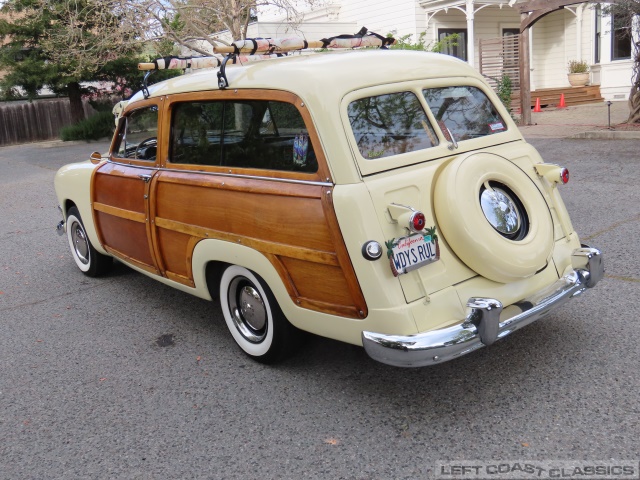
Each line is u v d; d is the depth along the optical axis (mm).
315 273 3562
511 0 18938
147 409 3865
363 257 3252
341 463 3180
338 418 3586
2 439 3658
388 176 3471
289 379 4090
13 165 17953
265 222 3754
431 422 3463
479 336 3311
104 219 5664
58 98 28641
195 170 4332
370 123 3582
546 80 21891
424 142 3801
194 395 3988
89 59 14477
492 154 3830
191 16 12664
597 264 3988
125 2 11188
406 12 19312
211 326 5094
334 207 3342
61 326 5320
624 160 9898
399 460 3164
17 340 5090
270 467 3199
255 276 4035
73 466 3346
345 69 3684
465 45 20422
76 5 14992
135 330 5117
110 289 6184
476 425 3398
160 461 3328
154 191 4680
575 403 3518
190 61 5125
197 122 4328
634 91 13188
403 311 3262
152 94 4809
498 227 3604
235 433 3525
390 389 3854
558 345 4215
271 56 5344
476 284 3555
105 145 21844
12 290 6383
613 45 19453
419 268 3369
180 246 4555
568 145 11758
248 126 3916
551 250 3783
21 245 8219
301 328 3836
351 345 4520
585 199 7832
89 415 3852
